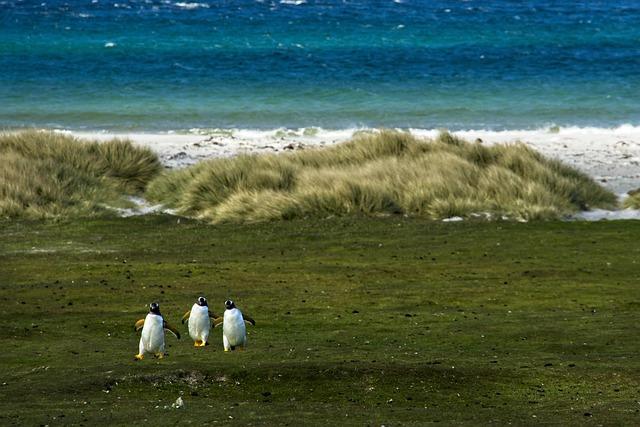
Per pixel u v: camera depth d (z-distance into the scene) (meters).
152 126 185.12
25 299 74.88
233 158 125.38
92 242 99.38
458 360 56.50
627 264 87.69
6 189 112.06
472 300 74.94
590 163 143.00
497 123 189.25
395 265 87.88
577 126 185.88
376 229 103.88
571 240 97.94
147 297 75.56
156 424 45.19
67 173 118.62
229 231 104.31
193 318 56.09
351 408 48.88
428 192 111.44
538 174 118.81
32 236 101.50
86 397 50.44
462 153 125.06
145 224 107.38
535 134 174.25
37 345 61.62
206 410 47.97
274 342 61.72
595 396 50.94
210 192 114.94
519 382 53.03
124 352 59.03
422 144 127.69
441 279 82.31
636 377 53.69
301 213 109.56
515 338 62.62
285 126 186.50
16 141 126.62
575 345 60.72
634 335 63.16
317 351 58.84
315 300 74.81
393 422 45.97
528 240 98.12
